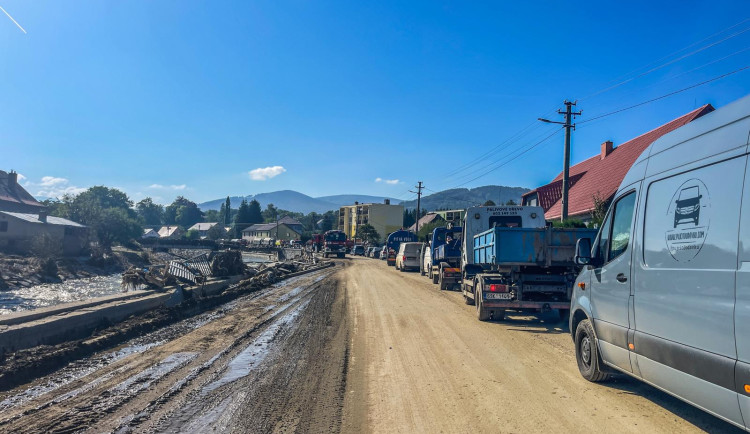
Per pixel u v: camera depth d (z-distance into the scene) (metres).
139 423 5.05
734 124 4.08
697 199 4.34
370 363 7.68
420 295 17.69
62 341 9.10
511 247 10.82
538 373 7.04
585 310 6.51
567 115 22.30
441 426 5.02
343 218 126.81
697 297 4.20
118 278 37.69
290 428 4.94
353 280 25.14
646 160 5.45
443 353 8.35
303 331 10.52
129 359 7.95
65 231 49.50
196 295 15.55
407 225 113.06
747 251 3.68
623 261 5.52
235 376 6.90
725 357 3.86
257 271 30.64
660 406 5.56
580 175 33.34
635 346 5.20
